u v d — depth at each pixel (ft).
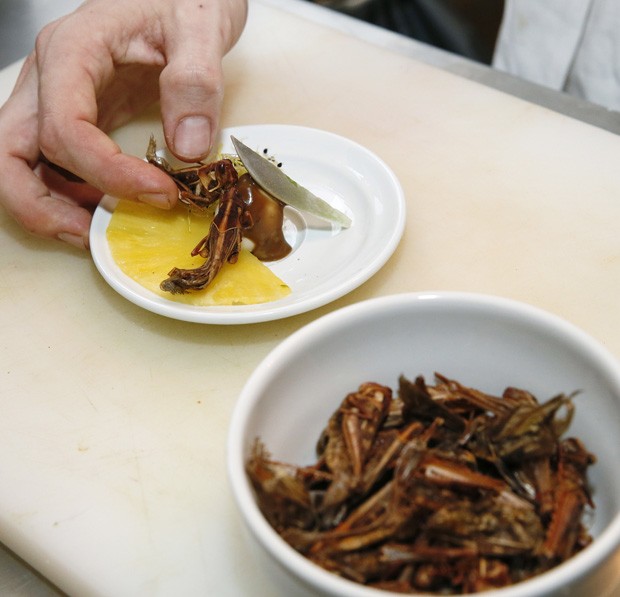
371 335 0.82
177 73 1.14
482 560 0.67
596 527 0.73
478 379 0.84
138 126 1.36
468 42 2.11
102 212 1.12
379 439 0.76
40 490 0.88
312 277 1.06
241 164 1.16
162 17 1.23
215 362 0.99
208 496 0.86
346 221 1.12
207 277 0.99
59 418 0.95
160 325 1.04
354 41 1.53
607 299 1.04
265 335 1.02
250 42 1.54
